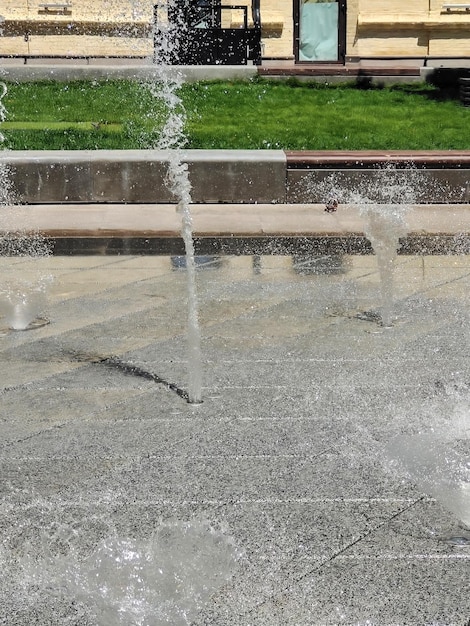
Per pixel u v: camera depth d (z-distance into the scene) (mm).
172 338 5969
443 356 5586
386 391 5008
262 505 3715
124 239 8891
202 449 4277
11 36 21703
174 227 9383
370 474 3982
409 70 17422
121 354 5656
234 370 5359
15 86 16188
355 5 22266
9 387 5117
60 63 21422
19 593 3102
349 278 7527
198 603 3023
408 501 3732
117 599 3059
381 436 4402
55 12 21531
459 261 8078
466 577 3180
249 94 15688
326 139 12531
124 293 7051
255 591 3094
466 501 3725
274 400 4887
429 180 10609
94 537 3467
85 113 14148
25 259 8125
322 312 6551
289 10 21812
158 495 3820
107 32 21656
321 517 3605
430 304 6723
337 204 10297
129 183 10445
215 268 7852
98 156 10367
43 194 10398
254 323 6293
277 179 10469
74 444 4359
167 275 7605
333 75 17359
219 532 3494
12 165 10266
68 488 3902
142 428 4539
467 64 22391
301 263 8039
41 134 12414
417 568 3236
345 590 3102
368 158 10492
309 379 5203
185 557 3314
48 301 6816
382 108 14797
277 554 3332
